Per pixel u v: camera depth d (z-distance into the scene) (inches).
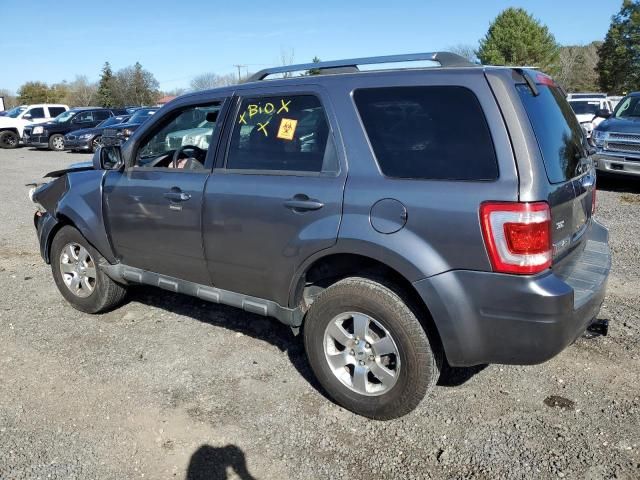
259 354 160.4
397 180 117.0
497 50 2252.7
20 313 192.7
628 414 127.6
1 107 1508.4
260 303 142.4
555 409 130.6
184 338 171.0
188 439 122.4
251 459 115.9
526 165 105.7
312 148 130.3
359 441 121.0
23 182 520.4
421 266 111.3
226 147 145.8
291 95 136.1
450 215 109.1
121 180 168.2
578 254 134.1
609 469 110.2
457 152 112.0
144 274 169.5
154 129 166.4
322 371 132.1
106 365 154.8
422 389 119.0
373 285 121.6
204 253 148.9
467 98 112.3
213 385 143.9
